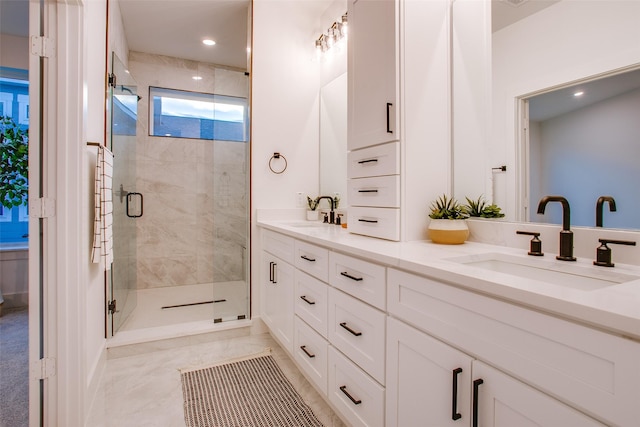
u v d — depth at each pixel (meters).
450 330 0.86
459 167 1.57
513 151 1.35
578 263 1.01
